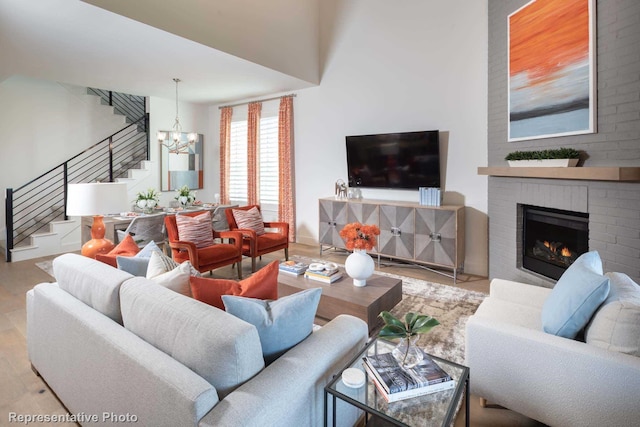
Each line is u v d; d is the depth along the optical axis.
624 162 2.60
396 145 4.84
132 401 1.37
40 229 5.75
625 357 1.43
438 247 4.27
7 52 3.90
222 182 7.04
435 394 1.37
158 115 6.52
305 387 1.34
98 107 6.62
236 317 1.39
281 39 4.78
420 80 4.68
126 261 2.07
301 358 1.44
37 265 4.87
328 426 1.52
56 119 6.16
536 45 3.27
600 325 1.56
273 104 6.25
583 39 2.82
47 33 3.38
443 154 4.57
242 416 1.12
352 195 5.40
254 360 1.32
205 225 4.20
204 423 1.10
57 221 5.64
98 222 2.83
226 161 6.95
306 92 5.81
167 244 4.87
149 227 4.64
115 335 1.53
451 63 4.43
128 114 7.15
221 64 4.39
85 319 1.69
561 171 2.89
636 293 1.66
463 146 4.41
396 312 3.26
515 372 1.68
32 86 5.89
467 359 1.83
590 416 1.48
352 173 5.34
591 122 2.79
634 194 2.54
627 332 1.47
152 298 1.54
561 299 1.73
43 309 2.05
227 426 1.08
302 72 5.20
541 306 2.28
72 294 2.01
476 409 1.99
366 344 1.72
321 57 5.57
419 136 4.62
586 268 1.80
